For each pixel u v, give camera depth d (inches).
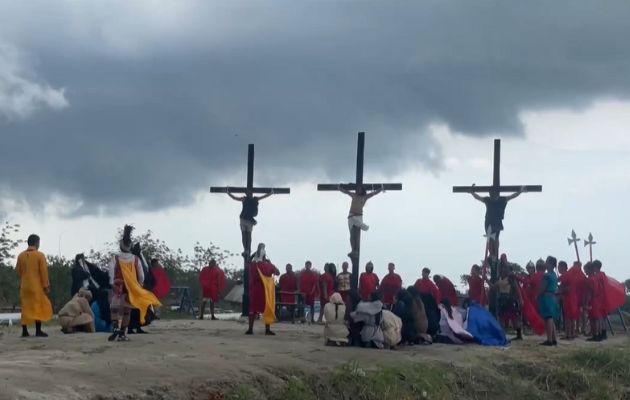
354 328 680.4
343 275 1053.8
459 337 772.0
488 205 1009.5
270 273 776.9
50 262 1323.8
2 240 1246.3
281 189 1115.3
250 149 1118.4
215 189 1120.8
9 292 1226.6
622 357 717.3
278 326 976.3
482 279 965.2
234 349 569.6
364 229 949.8
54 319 1029.2
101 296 788.6
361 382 520.1
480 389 601.3
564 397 637.3
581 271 913.5
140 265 633.6
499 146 1019.3
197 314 1279.5
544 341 836.6
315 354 582.2
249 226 1112.2
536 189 1005.8
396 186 948.6
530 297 874.1
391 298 1031.6
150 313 752.3
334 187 957.2
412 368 575.5
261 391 461.4
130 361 463.2
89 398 380.8
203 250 1588.3
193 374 448.5
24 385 380.5
